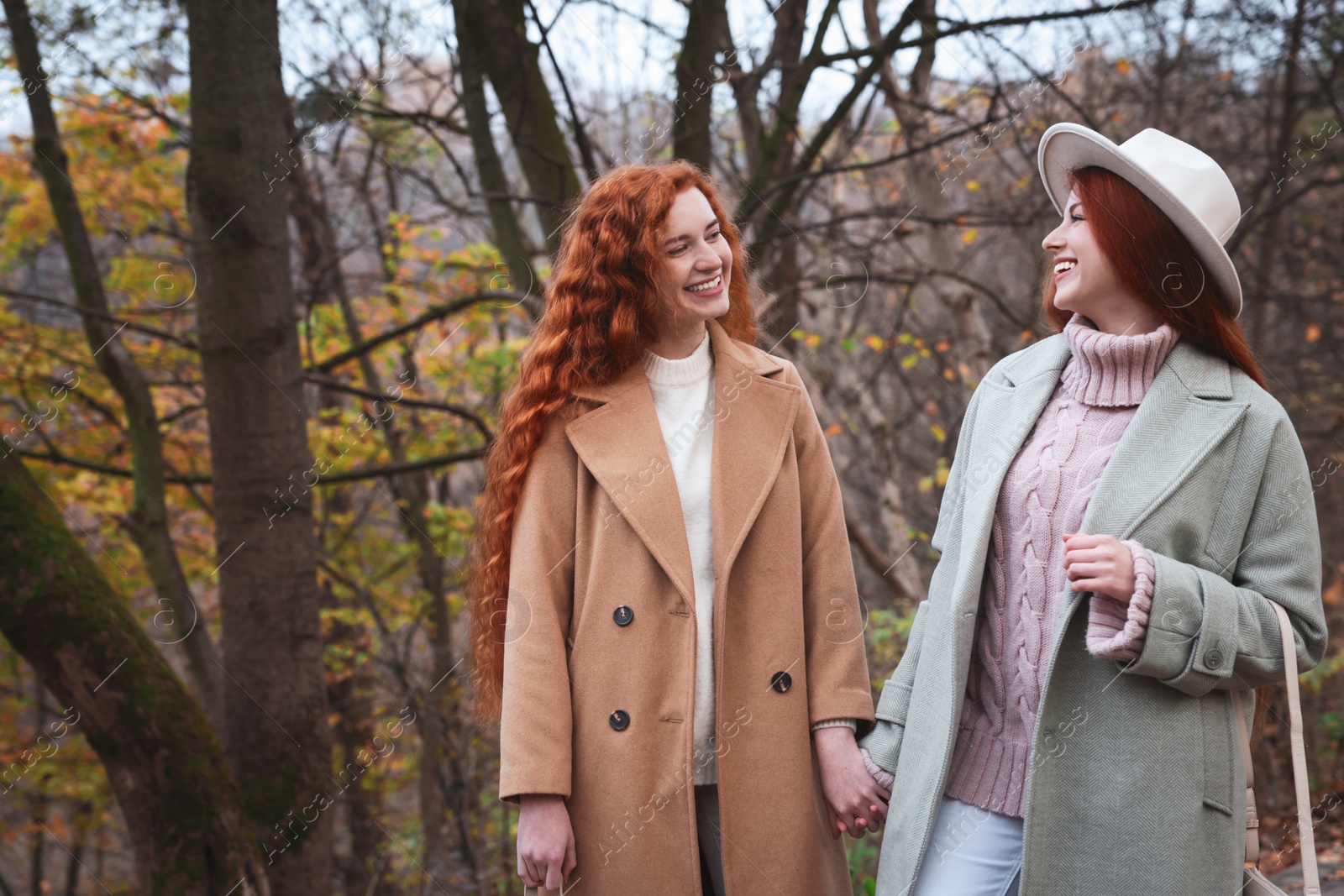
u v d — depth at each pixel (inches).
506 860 217.3
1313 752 206.8
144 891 127.8
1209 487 63.8
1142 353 65.6
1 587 121.3
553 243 169.3
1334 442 261.1
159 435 179.5
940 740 69.8
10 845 172.1
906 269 236.5
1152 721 62.8
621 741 76.7
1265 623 61.7
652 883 75.7
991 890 68.1
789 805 78.6
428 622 300.7
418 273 273.6
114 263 236.4
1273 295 273.0
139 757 126.6
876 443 264.5
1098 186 66.8
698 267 79.0
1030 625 67.3
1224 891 62.8
